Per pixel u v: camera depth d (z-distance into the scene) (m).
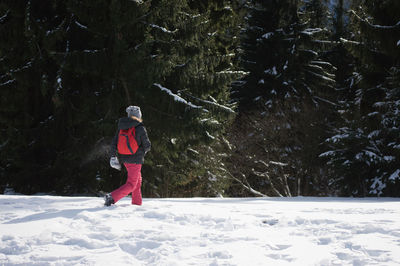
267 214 4.98
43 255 3.01
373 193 16.30
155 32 12.60
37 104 13.59
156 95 12.98
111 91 12.70
